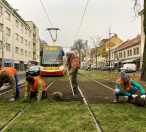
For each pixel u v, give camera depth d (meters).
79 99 5.37
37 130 2.77
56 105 4.40
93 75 17.75
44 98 5.26
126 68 28.34
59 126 2.93
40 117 3.41
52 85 9.16
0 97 5.74
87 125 2.98
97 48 31.27
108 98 5.50
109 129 2.80
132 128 2.84
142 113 3.66
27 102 4.77
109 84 9.57
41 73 16.02
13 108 4.10
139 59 33.34
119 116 3.45
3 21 27.94
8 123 3.18
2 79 4.66
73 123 3.08
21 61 39.50
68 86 8.70
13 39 33.06
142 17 31.94
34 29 54.94
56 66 15.94
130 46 39.06
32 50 49.75
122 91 4.62
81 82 10.70
